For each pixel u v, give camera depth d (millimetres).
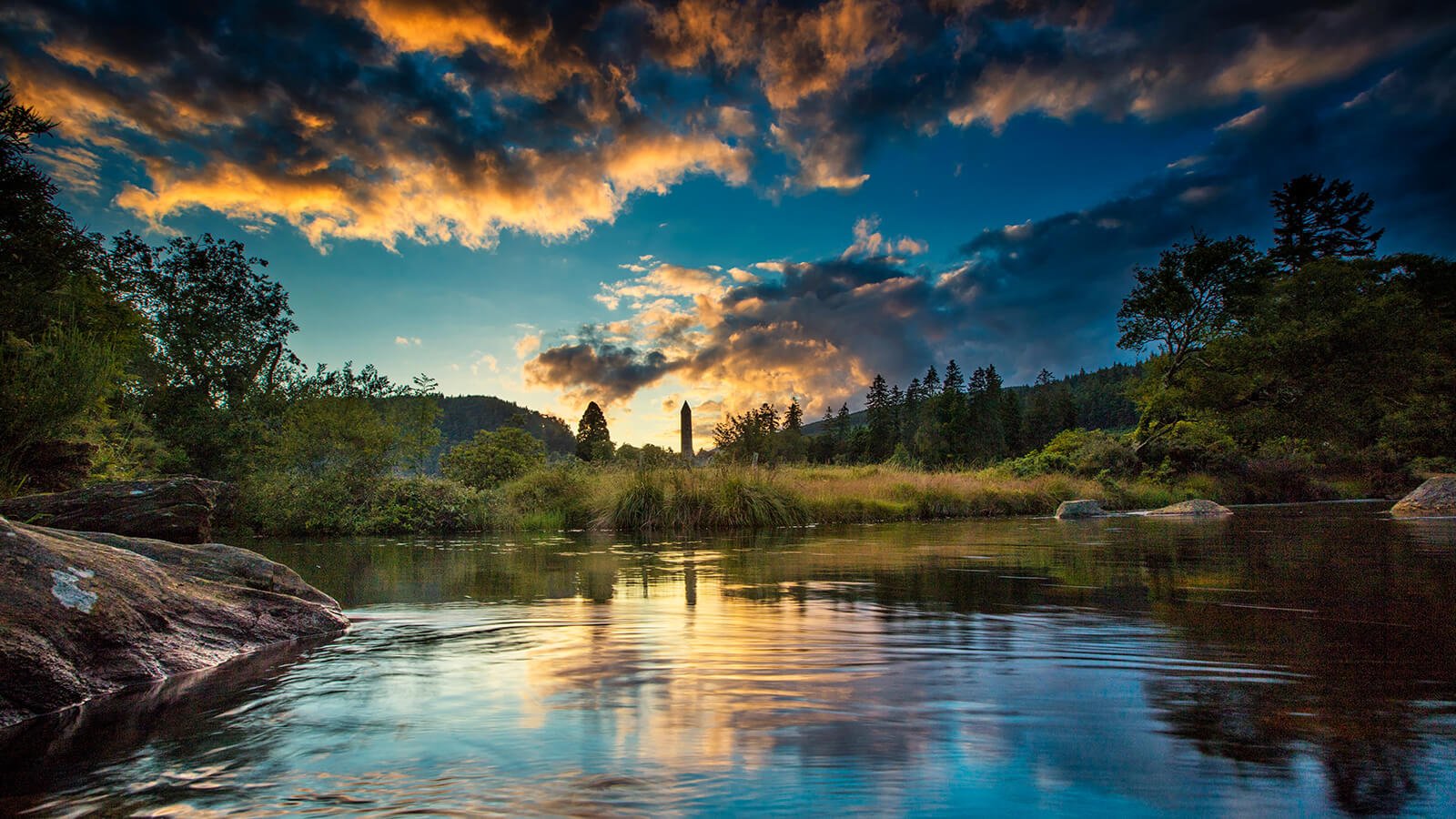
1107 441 25594
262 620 3307
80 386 7531
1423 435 25547
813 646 2840
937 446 54031
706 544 9430
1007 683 2221
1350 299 24562
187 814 1384
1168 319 25500
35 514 6168
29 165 10555
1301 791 1388
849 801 1360
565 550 8781
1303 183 40875
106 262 18578
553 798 1395
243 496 13648
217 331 20828
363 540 11695
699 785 1446
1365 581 4531
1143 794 1378
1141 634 2984
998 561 6316
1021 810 1312
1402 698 2010
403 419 16562
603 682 2314
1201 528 10836
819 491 16578
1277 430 24719
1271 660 2494
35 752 1770
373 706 2102
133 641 2629
